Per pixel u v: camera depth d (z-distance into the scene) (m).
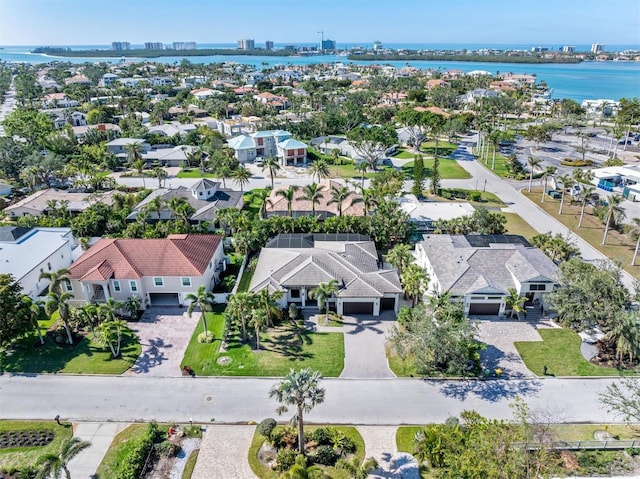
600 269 49.34
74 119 162.75
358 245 62.22
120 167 115.50
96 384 42.16
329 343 47.66
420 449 32.88
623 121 135.75
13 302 44.88
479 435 30.06
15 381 42.62
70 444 30.09
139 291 53.75
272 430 36.06
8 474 32.84
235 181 101.06
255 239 66.31
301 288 53.22
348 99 193.75
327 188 84.81
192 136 134.62
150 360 45.25
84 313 48.62
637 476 31.70
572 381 42.09
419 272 51.12
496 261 55.50
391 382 42.25
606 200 89.88
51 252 60.41
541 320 51.25
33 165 97.56
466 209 84.75
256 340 48.00
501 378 42.56
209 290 56.91
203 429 37.09
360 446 35.28
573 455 33.84
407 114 131.50
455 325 42.53
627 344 41.91
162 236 67.00
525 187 100.00
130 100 184.25
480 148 136.00
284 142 119.94
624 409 36.12
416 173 92.75
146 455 34.25
